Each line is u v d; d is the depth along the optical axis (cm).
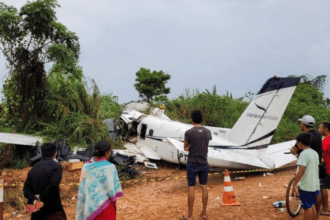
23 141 927
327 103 1761
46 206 337
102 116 1309
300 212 518
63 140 992
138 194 727
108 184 328
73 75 1223
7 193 675
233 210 547
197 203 614
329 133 502
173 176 898
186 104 1761
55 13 1137
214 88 1803
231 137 862
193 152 502
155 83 2055
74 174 824
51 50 1102
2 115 1183
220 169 891
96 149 342
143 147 1097
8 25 1060
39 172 338
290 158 871
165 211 573
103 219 325
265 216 507
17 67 1128
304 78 1927
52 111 1181
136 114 1306
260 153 794
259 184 736
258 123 805
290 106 1617
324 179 474
